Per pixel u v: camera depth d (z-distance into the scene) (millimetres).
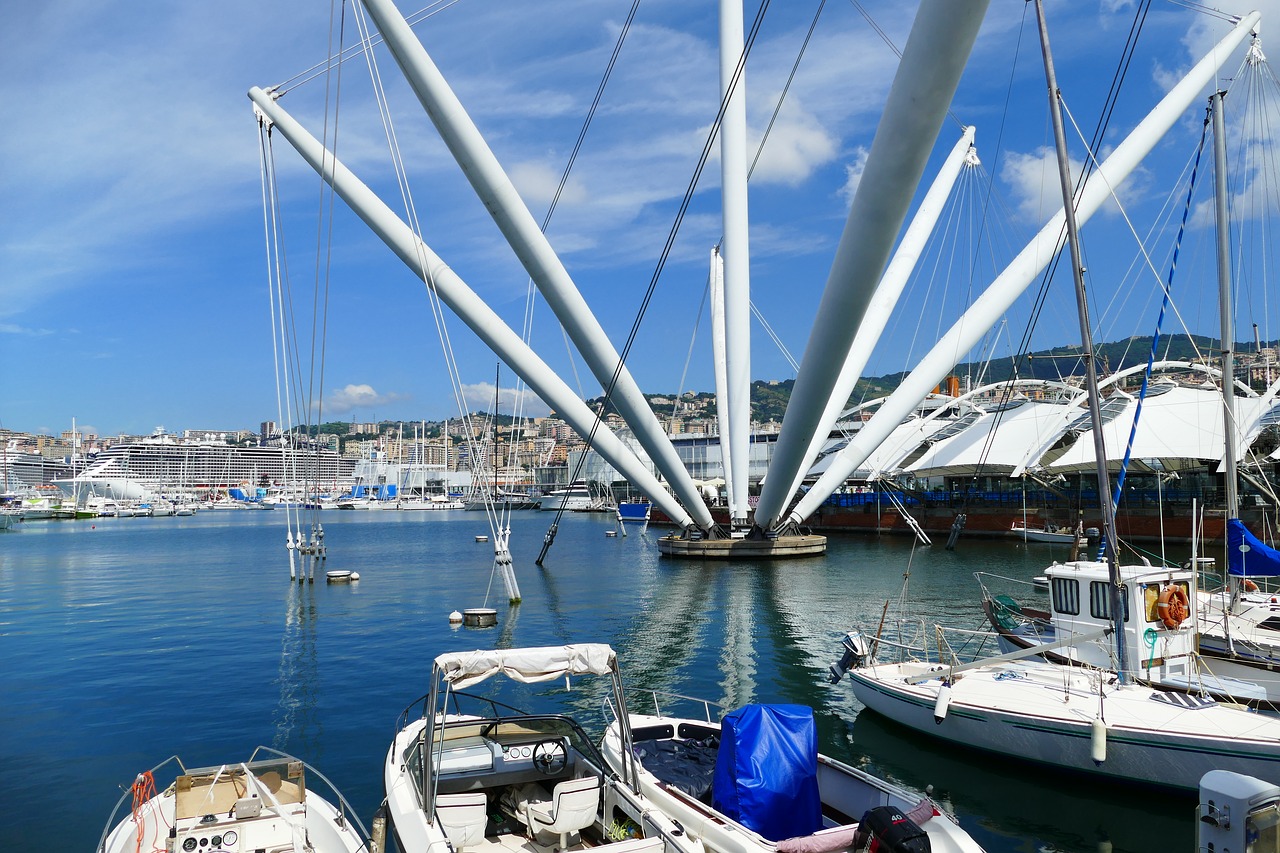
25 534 88250
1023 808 10836
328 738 14305
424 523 115062
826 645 22438
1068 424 54656
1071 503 57562
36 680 19234
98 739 14461
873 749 13211
